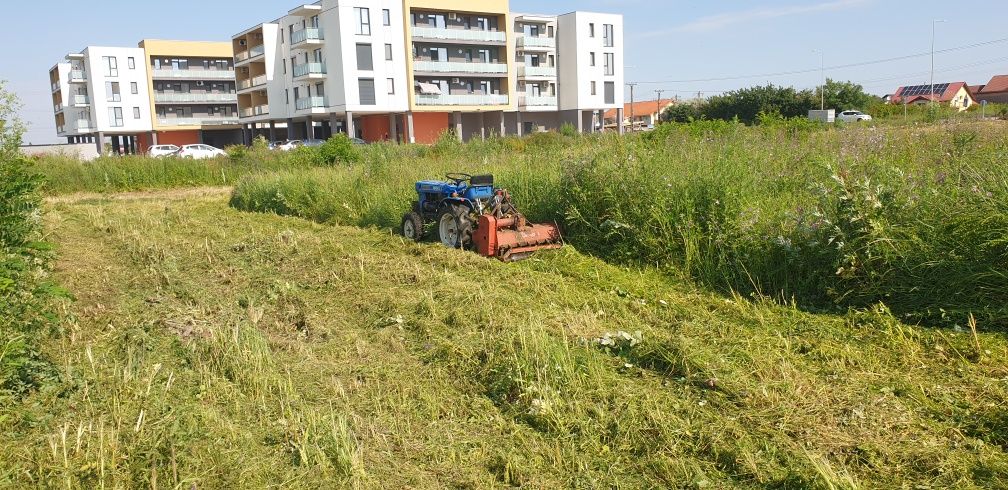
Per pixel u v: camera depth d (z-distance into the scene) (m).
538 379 4.81
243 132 61.66
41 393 4.83
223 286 8.25
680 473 3.81
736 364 5.14
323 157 21.88
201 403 4.80
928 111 23.78
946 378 4.83
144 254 9.80
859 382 4.78
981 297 5.88
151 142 62.47
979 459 3.78
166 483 3.79
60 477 3.79
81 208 16.92
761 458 3.89
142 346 5.89
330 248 9.91
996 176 6.71
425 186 10.70
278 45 52.66
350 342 6.10
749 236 7.45
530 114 57.53
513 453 4.12
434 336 6.07
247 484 3.82
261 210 16.19
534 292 7.36
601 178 9.40
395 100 47.41
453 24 50.31
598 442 4.17
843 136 12.57
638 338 5.57
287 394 4.89
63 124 75.62
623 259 8.65
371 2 45.72
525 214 10.52
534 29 56.56
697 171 8.64
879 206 6.61
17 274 6.27
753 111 52.38
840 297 6.47
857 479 3.64
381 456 4.11
